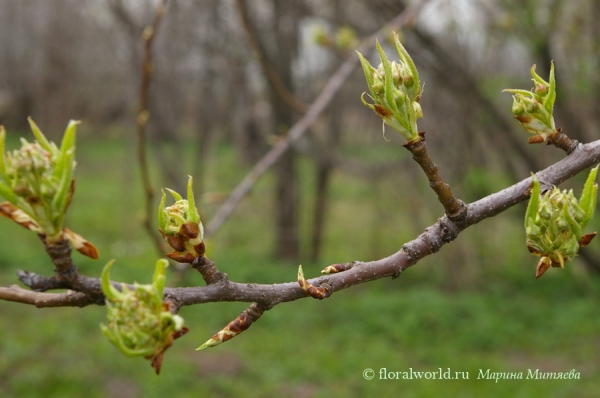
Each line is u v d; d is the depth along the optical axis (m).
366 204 15.27
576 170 1.46
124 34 10.74
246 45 10.12
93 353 8.34
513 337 8.98
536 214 1.30
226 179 15.44
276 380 7.80
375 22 7.86
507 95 7.52
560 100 6.58
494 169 8.95
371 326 9.45
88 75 16.69
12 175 1.04
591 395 7.02
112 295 1.03
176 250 1.19
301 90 11.02
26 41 18.25
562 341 8.80
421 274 11.99
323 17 7.93
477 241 11.23
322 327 9.65
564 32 6.15
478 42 7.72
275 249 13.50
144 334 1.02
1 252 12.65
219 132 14.25
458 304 9.97
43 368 7.79
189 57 11.84
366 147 12.62
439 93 8.61
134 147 17.62
